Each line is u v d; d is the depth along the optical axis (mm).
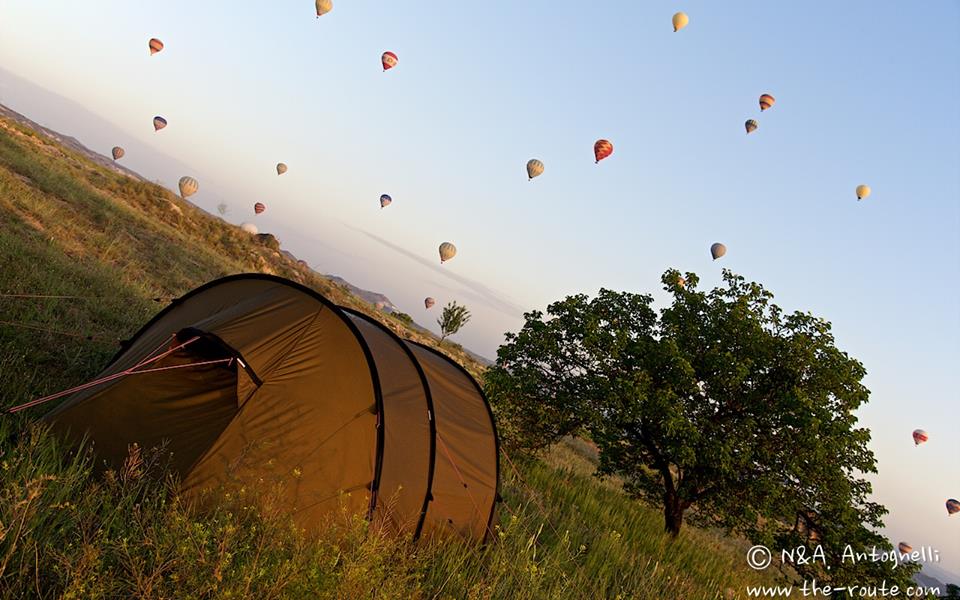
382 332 7363
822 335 13023
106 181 23656
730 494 12422
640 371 12711
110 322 9336
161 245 16516
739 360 12711
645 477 13914
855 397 12445
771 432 12758
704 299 13625
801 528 12820
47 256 10312
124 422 5566
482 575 6355
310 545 4641
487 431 7824
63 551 3473
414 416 6594
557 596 6414
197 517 4895
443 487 6652
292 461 5539
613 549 9367
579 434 14266
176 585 3447
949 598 14586
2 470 4223
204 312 6844
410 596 4551
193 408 5676
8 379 6164
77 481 4668
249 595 3516
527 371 13922
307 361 6016
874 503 12344
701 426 12680
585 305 14500
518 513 8680
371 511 5773
